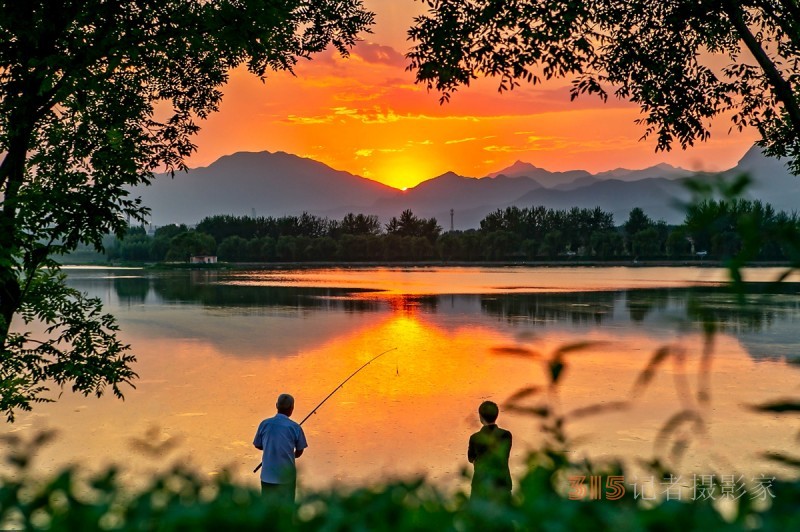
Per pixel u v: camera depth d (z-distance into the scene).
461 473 2.22
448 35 9.61
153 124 12.97
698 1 9.57
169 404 20.20
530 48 9.44
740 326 39.44
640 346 31.33
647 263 159.00
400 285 82.69
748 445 14.92
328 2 12.98
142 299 63.50
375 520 1.53
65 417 18.31
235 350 31.45
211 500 1.57
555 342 33.16
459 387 22.75
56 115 12.28
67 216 10.40
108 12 10.70
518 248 183.88
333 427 17.72
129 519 1.47
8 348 11.59
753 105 10.80
